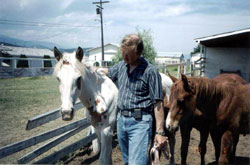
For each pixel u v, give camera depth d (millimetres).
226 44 11766
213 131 2992
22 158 2447
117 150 4074
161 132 1842
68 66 2283
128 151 2076
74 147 3387
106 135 2701
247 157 3859
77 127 3613
